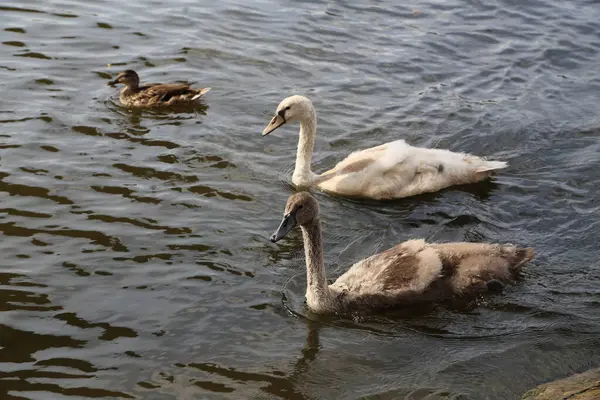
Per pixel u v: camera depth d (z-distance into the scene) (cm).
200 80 1579
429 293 1009
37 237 1082
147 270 1034
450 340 941
